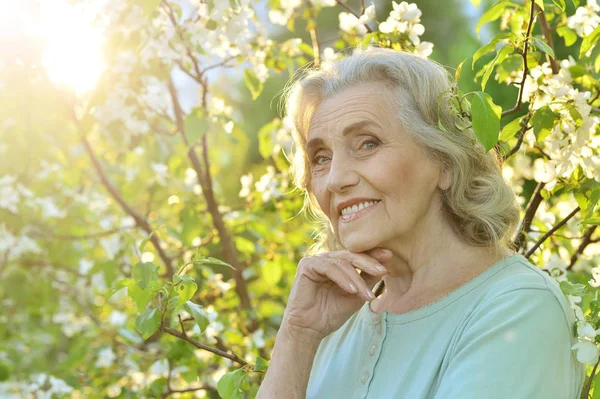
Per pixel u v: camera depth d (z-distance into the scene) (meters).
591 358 1.55
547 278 1.59
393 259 1.75
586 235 2.45
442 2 8.52
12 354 4.55
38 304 4.40
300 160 1.92
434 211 1.71
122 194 3.84
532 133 2.16
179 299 1.88
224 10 2.53
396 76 1.69
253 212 3.46
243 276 3.62
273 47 2.96
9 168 3.81
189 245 3.28
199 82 2.83
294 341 1.75
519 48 1.96
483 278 1.62
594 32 2.09
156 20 2.58
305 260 1.77
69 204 4.15
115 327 3.89
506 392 1.43
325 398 1.76
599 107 2.30
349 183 1.67
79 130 3.04
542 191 2.22
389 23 2.36
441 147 1.66
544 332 1.49
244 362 2.08
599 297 1.75
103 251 4.27
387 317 1.70
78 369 3.66
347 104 1.69
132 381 3.50
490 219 1.67
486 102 1.61
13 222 3.85
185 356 2.68
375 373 1.66
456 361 1.50
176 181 3.80
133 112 2.87
